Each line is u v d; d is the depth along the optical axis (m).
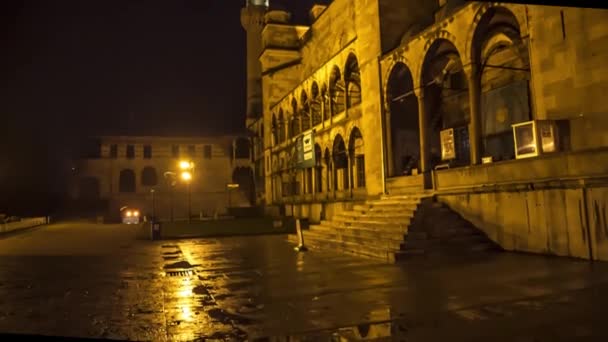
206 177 75.12
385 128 25.83
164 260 17.86
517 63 21.22
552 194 13.97
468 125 24.75
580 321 6.81
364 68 27.98
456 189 18.36
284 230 33.28
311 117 38.91
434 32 21.30
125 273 14.34
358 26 28.86
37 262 18.00
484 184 16.89
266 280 12.03
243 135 75.50
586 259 12.80
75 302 9.85
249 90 69.88
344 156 36.03
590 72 13.63
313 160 35.62
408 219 17.30
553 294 8.70
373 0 26.92
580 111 13.91
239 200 75.06
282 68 52.88
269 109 52.47
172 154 74.56
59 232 40.47
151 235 29.81
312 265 14.62
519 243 15.16
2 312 8.93
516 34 20.81
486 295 8.92
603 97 13.29
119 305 9.41
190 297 10.09
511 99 20.84
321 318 7.75
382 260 15.06
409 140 26.70
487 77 23.19
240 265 15.41
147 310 8.85
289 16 54.44
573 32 14.12
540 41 15.18
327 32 45.19
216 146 76.19
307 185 40.88
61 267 16.28
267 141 52.59
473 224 17.23
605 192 12.41
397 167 26.22
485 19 18.25
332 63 34.09
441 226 16.92
